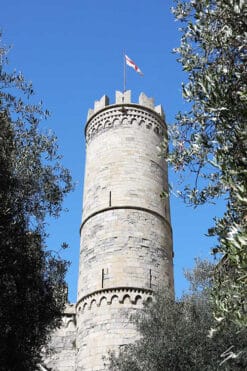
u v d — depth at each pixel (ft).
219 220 29.48
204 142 29.94
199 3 31.24
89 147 119.85
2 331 36.17
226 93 27.02
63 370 101.09
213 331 30.78
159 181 112.68
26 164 43.29
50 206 44.98
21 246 39.81
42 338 42.83
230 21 28.76
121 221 103.19
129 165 110.42
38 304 41.50
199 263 74.69
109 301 94.22
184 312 68.64
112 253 99.50
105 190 108.27
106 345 89.56
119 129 115.75
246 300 27.81
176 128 32.94
